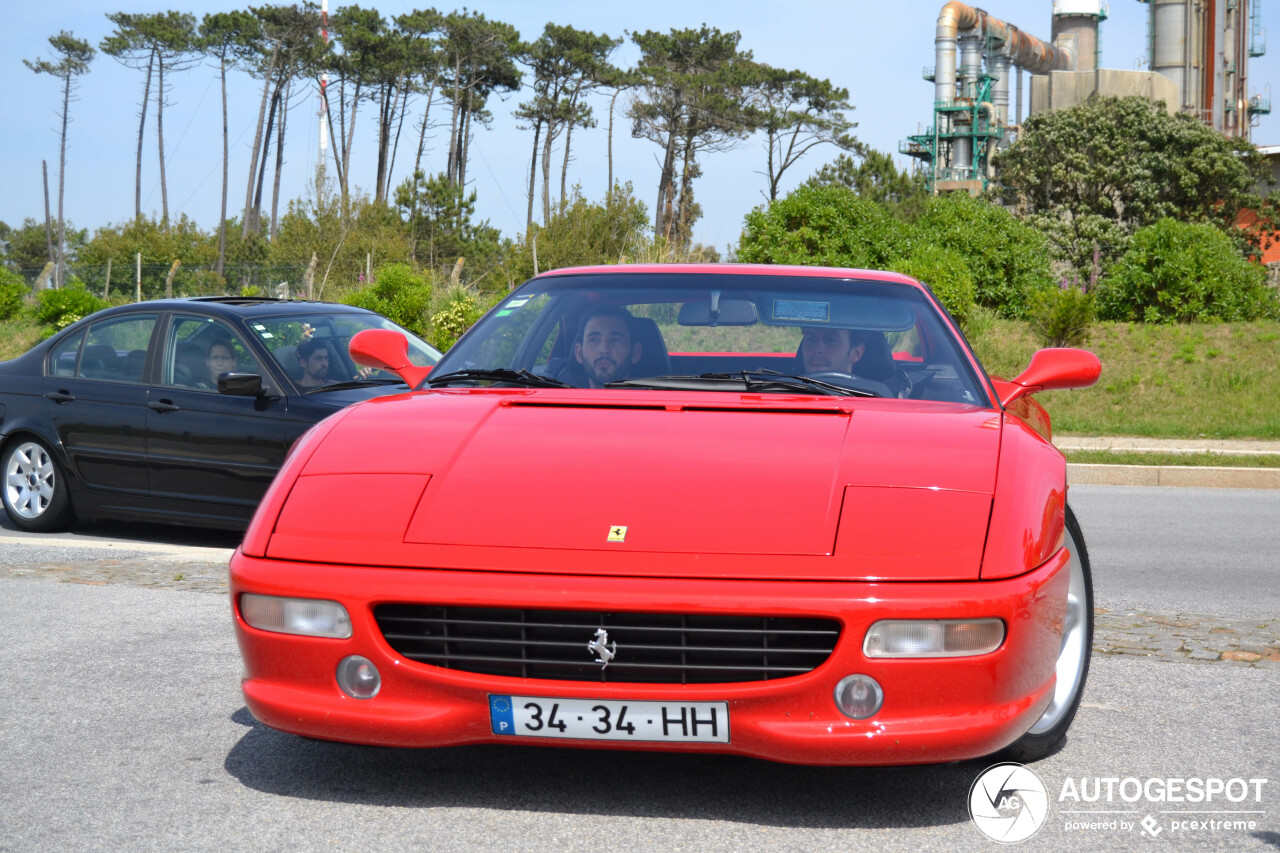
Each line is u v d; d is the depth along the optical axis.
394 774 3.08
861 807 2.86
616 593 2.53
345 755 3.23
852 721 2.53
